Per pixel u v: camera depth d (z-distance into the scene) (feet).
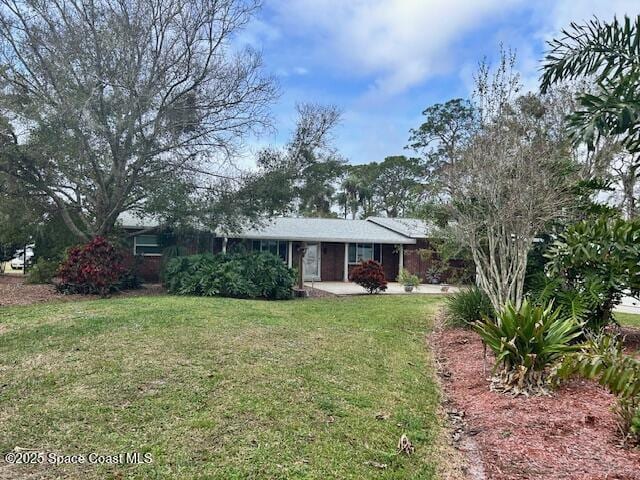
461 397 16.33
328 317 31.07
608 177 32.48
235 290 42.47
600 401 14.88
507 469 10.74
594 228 20.79
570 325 17.01
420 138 96.43
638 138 14.73
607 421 13.20
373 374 17.85
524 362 16.08
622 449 11.48
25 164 40.65
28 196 44.21
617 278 21.20
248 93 46.68
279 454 10.72
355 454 11.02
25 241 57.93
